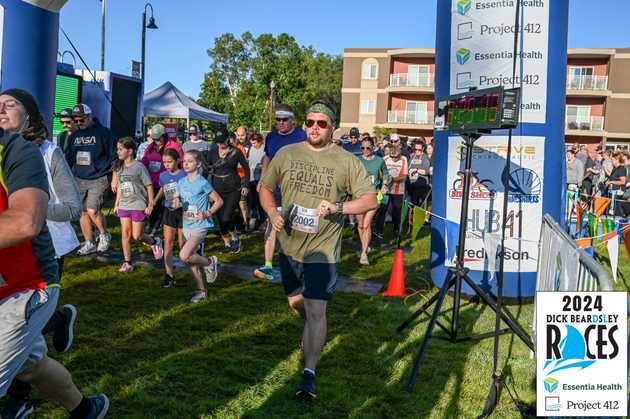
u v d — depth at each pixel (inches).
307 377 159.9
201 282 253.0
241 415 149.9
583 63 1744.6
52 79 280.4
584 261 126.6
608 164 752.3
